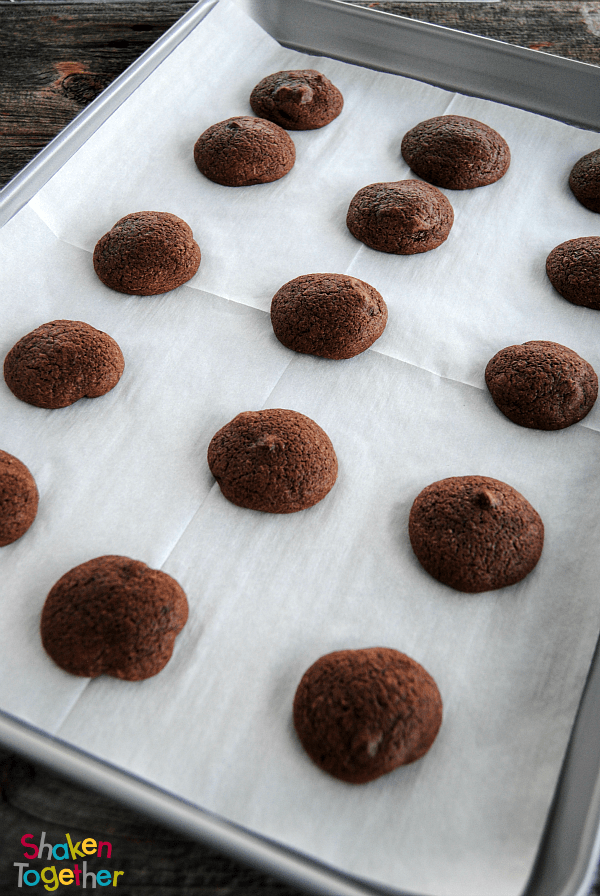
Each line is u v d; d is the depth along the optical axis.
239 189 0.55
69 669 0.41
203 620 0.42
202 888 0.38
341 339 0.49
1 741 0.39
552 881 0.37
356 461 0.47
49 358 0.47
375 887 0.37
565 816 0.38
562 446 0.47
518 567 0.43
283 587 0.43
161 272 0.50
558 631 0.42
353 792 0.39
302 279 0.50
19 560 0.43
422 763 0.40
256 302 0.51
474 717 0.41
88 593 0.41
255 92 0.57
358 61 0.60
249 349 0.49
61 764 0.38
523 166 0.56
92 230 0.52
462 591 0.43
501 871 0.38
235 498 0.45
